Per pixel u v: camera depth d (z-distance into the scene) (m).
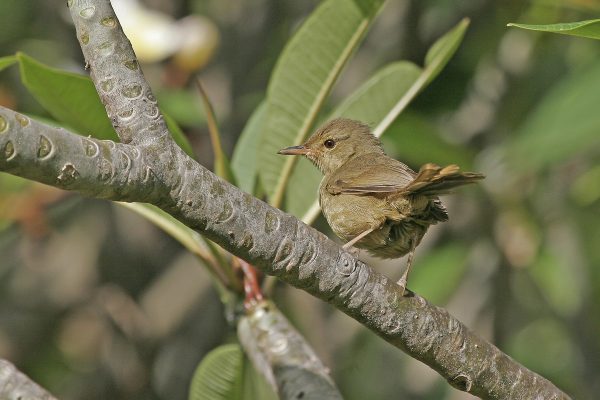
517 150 10.08
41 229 13.43
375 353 14.33
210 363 8.08
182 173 5.20
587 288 13.09
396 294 5.91
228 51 13.84
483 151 12.98
